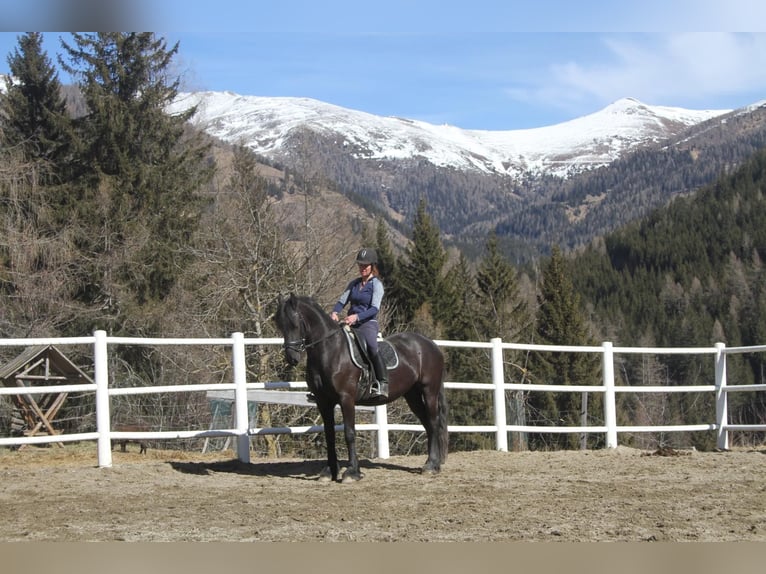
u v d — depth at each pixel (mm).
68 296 28000
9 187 28000
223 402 19844
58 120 30984
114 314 29094
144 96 32531
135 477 10414
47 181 30766
